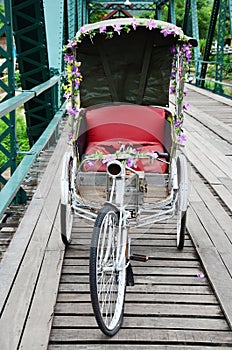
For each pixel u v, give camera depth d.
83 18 17.28
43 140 4.77
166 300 2.70
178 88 3.45
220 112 9.34
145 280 2.90
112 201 2.66
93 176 3.06
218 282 2.83
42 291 2.70
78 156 3.30
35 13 5.92
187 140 6.62
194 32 14.04
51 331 2.42
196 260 3.16
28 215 3.76
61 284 2.84
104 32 3.31
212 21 12.81
